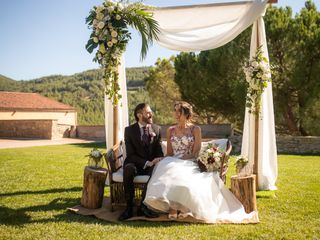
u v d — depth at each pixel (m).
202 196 4.54
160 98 25.66
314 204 5.35
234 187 4.95
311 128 15.36
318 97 14.27
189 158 5.21
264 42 6.34
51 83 68.19
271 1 6.13
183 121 5.36
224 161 5.02
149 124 5.45
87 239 3.77
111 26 5.52
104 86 5.89
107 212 4.96
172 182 4.57
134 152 5.26
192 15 6.36
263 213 4.88
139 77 58.12
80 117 47.06
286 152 15.39
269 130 6.51
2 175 7.96
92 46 5.69
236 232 4.01
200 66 18.17
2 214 4.74
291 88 15.29
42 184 6.93
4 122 25.08
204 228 4.17
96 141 22.61
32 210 5.00
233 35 6.26
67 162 10.42
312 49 14.23
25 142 20.17
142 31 5.84
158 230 4.10
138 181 4.88
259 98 6.08
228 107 18.45
